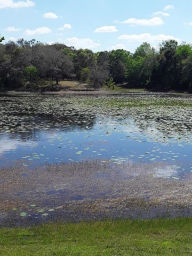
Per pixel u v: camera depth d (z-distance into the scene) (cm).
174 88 8656
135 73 9500
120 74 10169
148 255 679
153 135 2230
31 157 1647
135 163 1573
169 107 4125
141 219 993
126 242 777
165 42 9950
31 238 836
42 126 2586
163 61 8944
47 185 1262
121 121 2884
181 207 1088
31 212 1031
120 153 1752
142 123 2764
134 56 13050
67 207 1073
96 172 1429
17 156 1666
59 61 8375
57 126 2595
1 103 4616
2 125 2611
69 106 4209
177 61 8838
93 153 1747
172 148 1861
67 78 9725
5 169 1447
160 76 9062
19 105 4312
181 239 816
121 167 1507
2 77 7931
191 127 2558
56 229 899
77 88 8369
